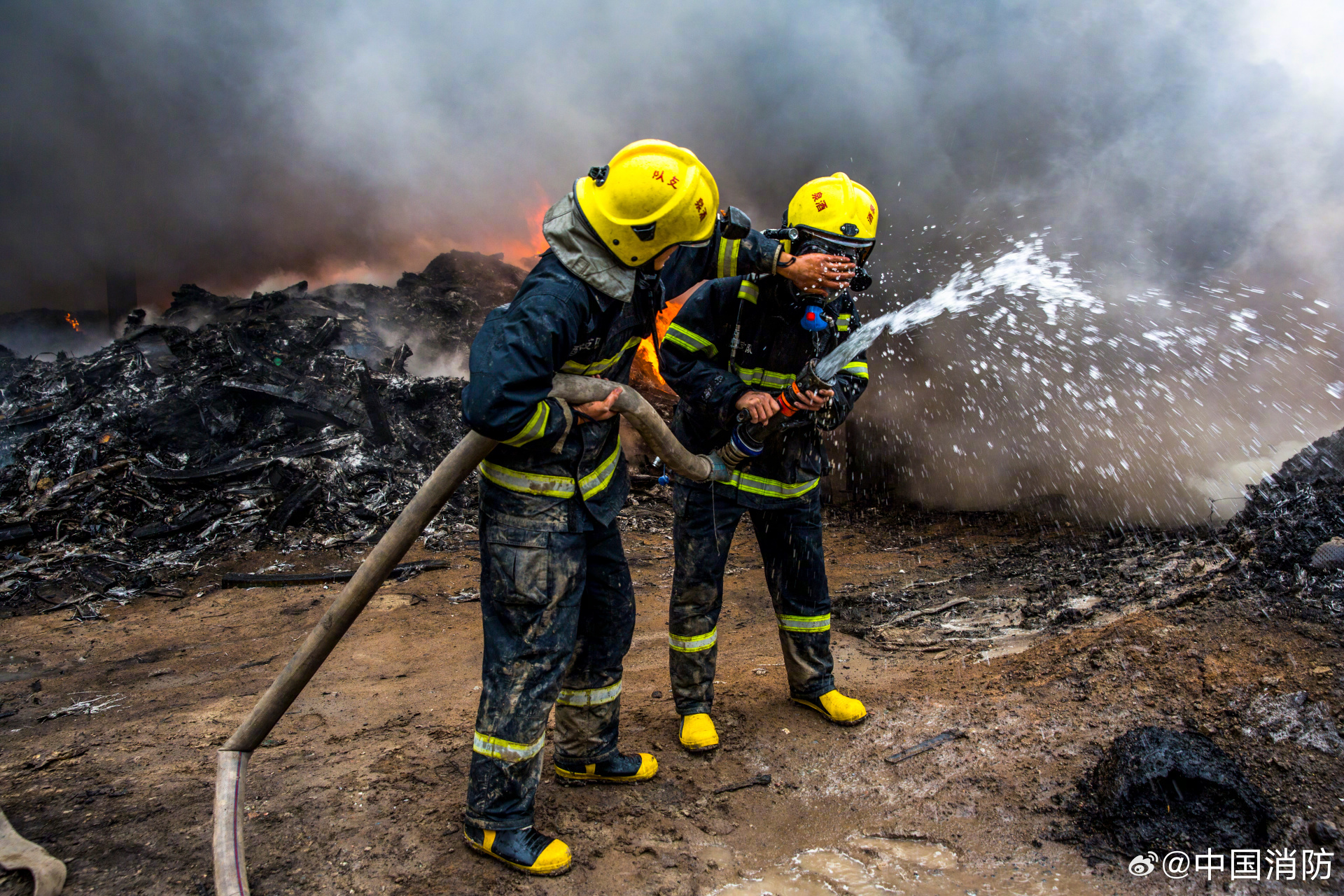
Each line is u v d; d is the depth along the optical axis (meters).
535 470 2.17
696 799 2.55
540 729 2.20
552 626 2.19
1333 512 3.61
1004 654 3.59
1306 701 2.47
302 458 7.91
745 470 2.83
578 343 2.16
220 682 4.10
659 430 2.35
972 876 2.10
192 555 6.58
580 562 2.25
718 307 2.80
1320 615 2.93
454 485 2.02
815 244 2.64
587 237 2.08
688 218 2.09
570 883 2.13
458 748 2.94
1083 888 1.99
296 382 9.20
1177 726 2.55
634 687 3.70
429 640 4.73
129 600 5.74
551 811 2.47
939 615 4.53
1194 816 2.10
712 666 2.93
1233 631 2.98
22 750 3.15
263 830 2.35
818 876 2.16
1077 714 2.75
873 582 5.60
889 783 2.56
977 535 6.71
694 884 2.14
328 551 6.77
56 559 6.29
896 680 3.53
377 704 3.58
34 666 4.48
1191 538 4.98
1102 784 2.25
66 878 2.07
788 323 2.76
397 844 2.28
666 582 5.95
